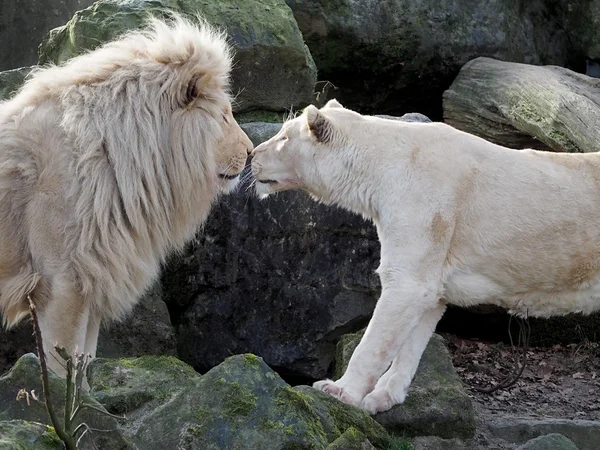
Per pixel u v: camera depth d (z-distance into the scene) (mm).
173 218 9922
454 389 9961
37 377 7273
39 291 9242
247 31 13531
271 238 12023
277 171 9930
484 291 9500
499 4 17203
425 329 9727
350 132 9625
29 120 9328
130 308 9945
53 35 13812
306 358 11836
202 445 7781
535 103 14383
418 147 9492
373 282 11633
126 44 9891
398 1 16484
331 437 8461
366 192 9508
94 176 9234
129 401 8352
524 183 9414
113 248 9398
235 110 13625
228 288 12219
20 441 6207
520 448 8898
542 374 12508
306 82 14070
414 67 16797
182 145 9672
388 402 9539
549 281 9477
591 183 9516
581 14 17469
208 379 8117
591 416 11078
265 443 7750
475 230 9352
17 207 9266
